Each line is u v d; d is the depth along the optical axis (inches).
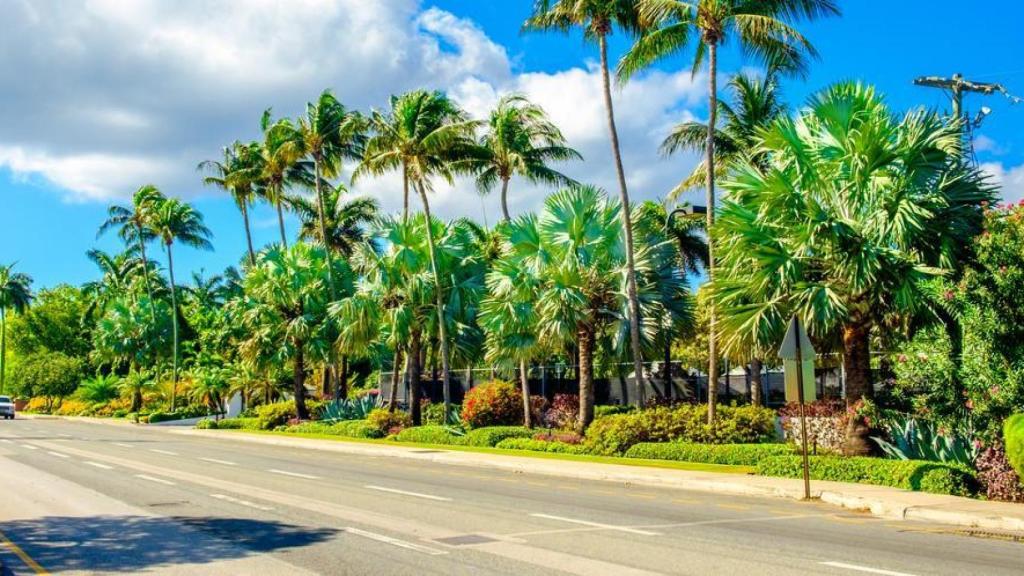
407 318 1418.6
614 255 1143.0
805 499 598.5
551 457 949.8
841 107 727.1
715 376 951.6
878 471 640.4
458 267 1494.8
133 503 565.0
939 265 687.1
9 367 4092.0
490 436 1154.7
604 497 611.8
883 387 876.6
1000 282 599.2
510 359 1321.4
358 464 922.1
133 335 3149.6
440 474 799.7
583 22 1103.6
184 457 1011.9
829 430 874.8
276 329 1787.6
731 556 371.6
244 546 399.9
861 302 717.3
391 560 362.9
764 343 755.4
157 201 2822.3
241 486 673.6
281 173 2094.0
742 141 1231.5
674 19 1005.2
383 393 2030.0
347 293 1820.9
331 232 2358.5
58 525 471.5
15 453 1062.4
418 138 1384.1
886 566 350.3
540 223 1180.5
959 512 487.5
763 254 724.7
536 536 425.7
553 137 1674.5
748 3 976.9
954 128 698.8
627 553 378.0
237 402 2358.5
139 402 2817.4
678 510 537.6
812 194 759.1
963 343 624.4
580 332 1101.7
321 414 1739.7
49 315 4060.0
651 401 1293.1
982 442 591.5
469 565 351.6
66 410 3179.1
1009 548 397.7
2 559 375.2
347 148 1859.0
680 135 1245.7
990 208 665.6
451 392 1777.8
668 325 1127.0
